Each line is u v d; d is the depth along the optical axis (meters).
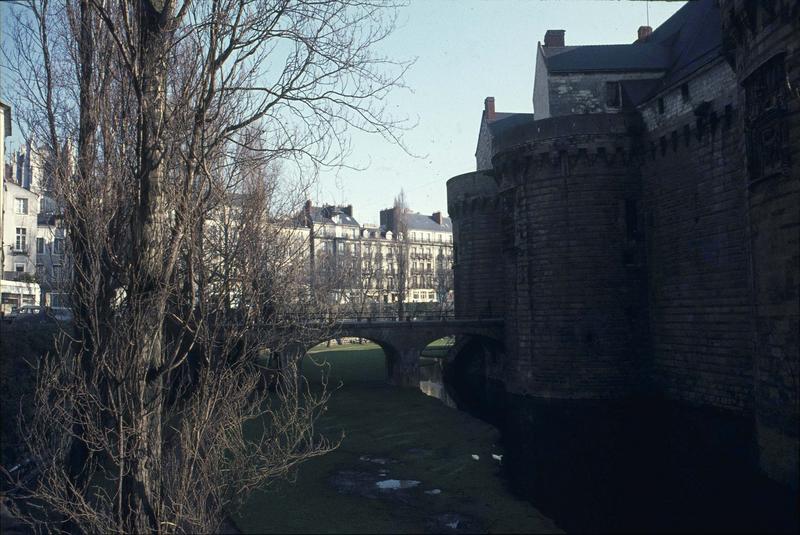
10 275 49.16
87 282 11.98
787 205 16.73
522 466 22.08
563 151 33.81
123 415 11.54
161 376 12.09
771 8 17.34
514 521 16.44
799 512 15.78
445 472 21.39
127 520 11.29
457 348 50.06
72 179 12.33
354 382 42.81
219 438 12.83
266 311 15.57
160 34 12.24
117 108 12.98
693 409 29.44
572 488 19.38
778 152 17.22
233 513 16.53
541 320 34.41
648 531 15.35
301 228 20.67
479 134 56.53
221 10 12.16
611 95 35.84
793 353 16.38
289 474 20.67
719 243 27.67
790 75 16.52
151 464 11.94
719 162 27.61
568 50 38.25
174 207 12.32
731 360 26.80
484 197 45.66
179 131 12.38
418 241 99.62
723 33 22.33
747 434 24.28
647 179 33.38
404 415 31.16
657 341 32.75
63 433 12.75
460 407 33.97
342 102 13.41
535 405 32.78
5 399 17.34
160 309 11.98
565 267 33.81
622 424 27.89
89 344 12.75
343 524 15.98
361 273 71.94
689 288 29.88
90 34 13.18
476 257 46.31
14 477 15.81
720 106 27.25
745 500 17.36
